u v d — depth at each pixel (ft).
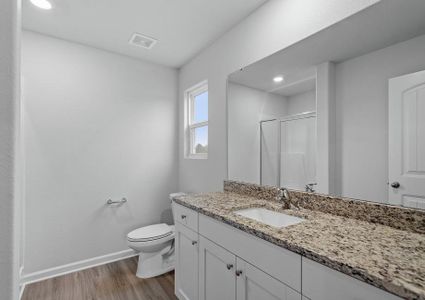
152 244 6.91
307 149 4.74
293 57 4.96
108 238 8.04
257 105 5.88
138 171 8.71
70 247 7.34
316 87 4.54
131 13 6.05
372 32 3.71
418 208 3.26
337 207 4.17
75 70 7.47
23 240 6.58
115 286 6.52
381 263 2.28
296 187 4.96
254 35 5.92
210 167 7.66
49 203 7.00
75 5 5.69
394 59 3.49
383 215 3.56
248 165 6.16
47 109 6.98
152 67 9.12
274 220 4.73
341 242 2.84
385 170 3.60
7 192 1.37
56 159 7.13
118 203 8.24
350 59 4.01
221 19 6.33
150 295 6.12
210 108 7.68
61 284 6.58
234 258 3.81
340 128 4.19
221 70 7.15
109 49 8.01
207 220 4.54
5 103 1.38
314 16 4.50
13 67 1.41
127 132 8.48
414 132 3.30
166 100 9.46
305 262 2.68
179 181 9.67
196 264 4.92
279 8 5.24
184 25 6.59
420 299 1.79
